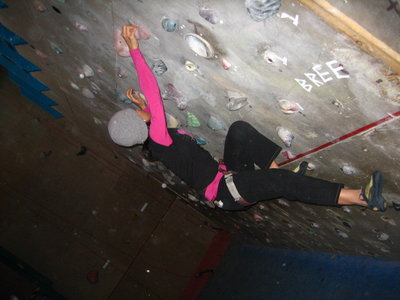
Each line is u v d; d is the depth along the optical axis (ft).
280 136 6.86
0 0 10.06
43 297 18.43
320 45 4.51
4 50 13.91
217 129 8.44
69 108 17.42
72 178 20.65
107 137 17.78
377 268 10.73
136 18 6.59
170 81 7.76
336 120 5.54
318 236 11.73
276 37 4.83
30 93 18.51
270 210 12.01
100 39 8.39
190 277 20.57
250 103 6.56
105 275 19.80
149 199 21.17
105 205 20.72
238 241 19.72
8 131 20.31
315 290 12.45
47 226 19.90
